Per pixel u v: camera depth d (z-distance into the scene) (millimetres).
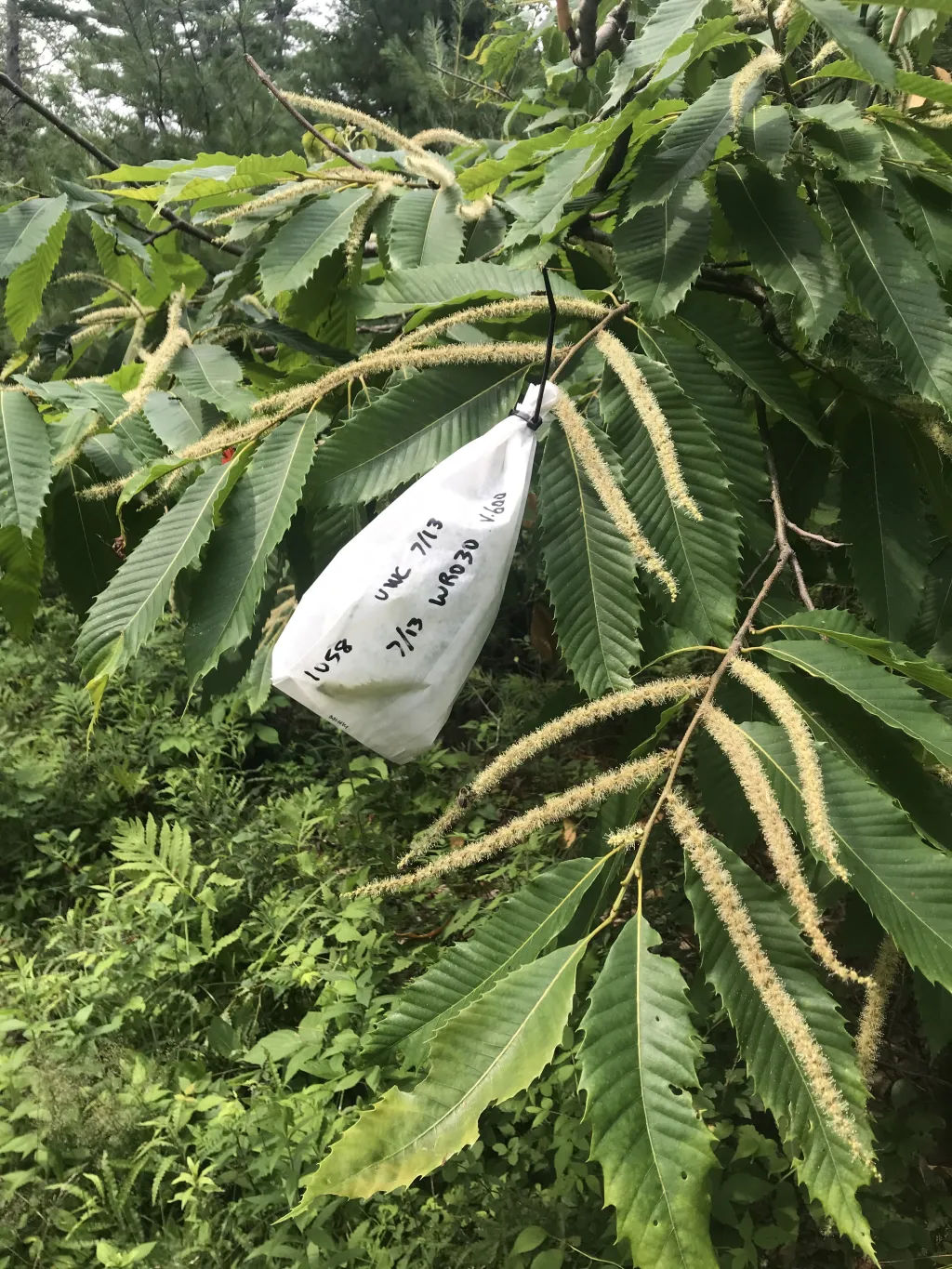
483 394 920
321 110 1489
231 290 1620
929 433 1137
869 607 1087
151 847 2885
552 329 860
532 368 932
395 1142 546
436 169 1392
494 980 672
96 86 4277
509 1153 1921
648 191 977
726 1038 2010
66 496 1155
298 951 2527
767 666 894
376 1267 1774
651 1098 548
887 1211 1718
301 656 771
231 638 865
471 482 818
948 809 763
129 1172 2059
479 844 720
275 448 934
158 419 1189
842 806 656
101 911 2816
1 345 3240
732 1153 1807
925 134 1191
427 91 3791
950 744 666
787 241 998
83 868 3045
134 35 4227
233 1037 2373
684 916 2113
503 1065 569
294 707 4047
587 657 799
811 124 1052
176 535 890
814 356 1257
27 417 1071
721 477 851
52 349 1935
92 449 1158
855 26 936
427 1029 672
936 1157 1963
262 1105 2041
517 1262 1698
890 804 649
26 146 4152
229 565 891
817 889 1043
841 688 719
